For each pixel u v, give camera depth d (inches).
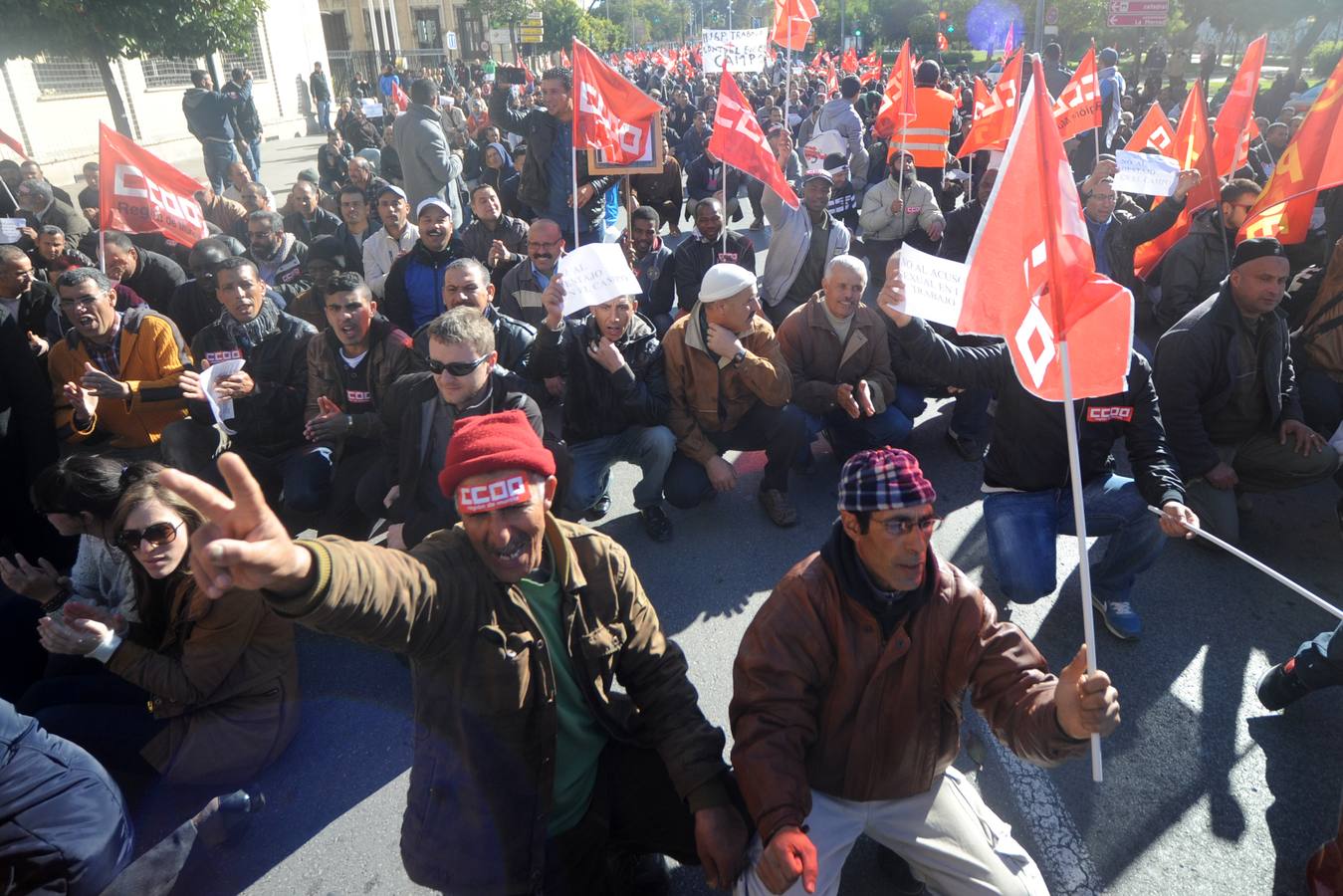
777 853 78.5
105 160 234.1
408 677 142.3
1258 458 167.3
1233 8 1382.9
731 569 171.2
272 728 114.0
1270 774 115.4
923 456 217.9
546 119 295.7
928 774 88.7
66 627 102.7
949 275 137.2
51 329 217.6
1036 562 139.3
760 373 171.3
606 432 178.4
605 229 334.6
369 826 112.1
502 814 82.1
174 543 103.2
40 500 118.0
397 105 838.5
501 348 190.9
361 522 178.4
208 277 224.8
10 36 406.6
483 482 75.1
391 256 274.1
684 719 89.1
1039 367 88.3
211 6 462.6
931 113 365.4
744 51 717.3
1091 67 289.9
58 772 86.6
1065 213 82.6
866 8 2509.8
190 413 178.7
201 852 104.1
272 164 860.6
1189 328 157.8
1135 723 125.5
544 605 83.4
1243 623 147.3
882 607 83.3
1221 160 273.3
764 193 249.4
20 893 85.4
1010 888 86.2
